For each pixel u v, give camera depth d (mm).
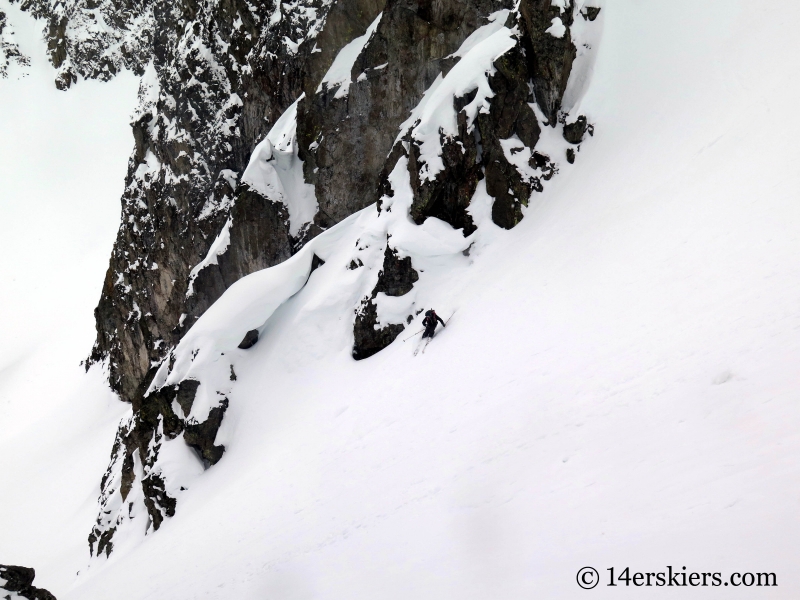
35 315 56375
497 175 19125
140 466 23109
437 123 20188
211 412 20609
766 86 15250
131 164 37875
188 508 18953
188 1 35875
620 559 5027
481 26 22844
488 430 10883
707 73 17375
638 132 17797
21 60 77125
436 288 19266
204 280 28547
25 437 39719
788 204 11000
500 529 7062
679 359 8789
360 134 24891
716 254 11336
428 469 11023
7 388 48469
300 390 20250
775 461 5148
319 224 26172
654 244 13453
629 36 19703
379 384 17219
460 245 19438
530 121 19156
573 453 7984
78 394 41750
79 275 59188
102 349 42125
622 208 15836
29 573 12359
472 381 13719
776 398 6258
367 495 11641
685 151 15750
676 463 6227
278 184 26781
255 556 11695
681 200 14211
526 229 18562
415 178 20297
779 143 13102
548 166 18984
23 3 79500
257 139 31609
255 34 31844
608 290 13172
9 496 34531
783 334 7551
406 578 6973
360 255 20984
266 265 27125
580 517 6250
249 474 17516
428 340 17375
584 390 9875
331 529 10945
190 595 11359
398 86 24000
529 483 7895
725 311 9320
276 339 22000
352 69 24797
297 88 28750
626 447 7270
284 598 8617
